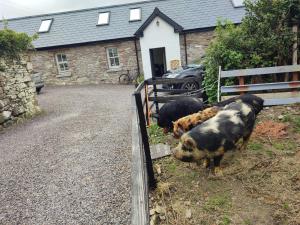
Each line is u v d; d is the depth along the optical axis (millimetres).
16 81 10133
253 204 3570
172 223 3420
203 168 4535
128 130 7605
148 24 19312
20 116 10219
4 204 4578
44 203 4461
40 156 6438
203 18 19938
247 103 4609
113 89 17703
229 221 3338
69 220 3959
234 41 7273
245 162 4457
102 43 20812
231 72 6867
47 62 21797
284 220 3254
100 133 7641
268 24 6996
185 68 14086
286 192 3699
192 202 3768
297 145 4824
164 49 20266
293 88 6895
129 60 20812
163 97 7551
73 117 10062
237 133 4102
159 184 4184
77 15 22969
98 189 4656
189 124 5043
